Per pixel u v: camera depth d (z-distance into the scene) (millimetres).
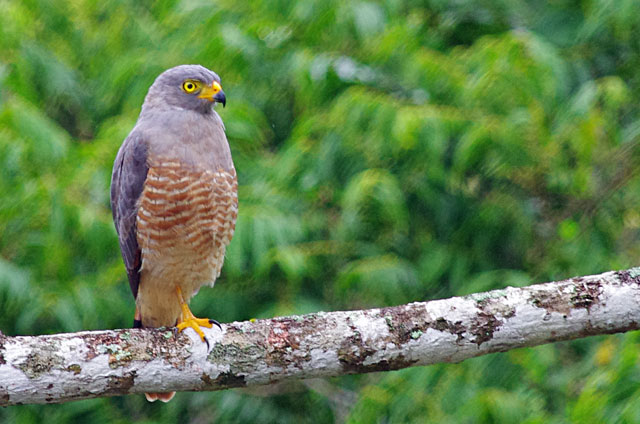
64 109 13578
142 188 7949
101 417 11977
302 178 11445
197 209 7930
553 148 11516
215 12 12102
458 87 11172
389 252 12094
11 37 11992
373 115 11109
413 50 11594
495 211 11867
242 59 11867
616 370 9664
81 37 13211
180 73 8320
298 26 12109
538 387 11320
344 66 11961
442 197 11969
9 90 11828
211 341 6332
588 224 11984
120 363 6195
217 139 8148
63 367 6090
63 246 11258
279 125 12875
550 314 6328
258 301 12078
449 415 10867
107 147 11281
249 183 11867
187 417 12812
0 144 10820
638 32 11938
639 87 12242
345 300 12328
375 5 11656
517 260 12344
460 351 6379
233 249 10695
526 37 11133
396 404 11117
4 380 5977
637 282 6348
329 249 11773
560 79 10992
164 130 8016
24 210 11125
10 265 10914
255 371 6340
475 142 10891
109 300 11422
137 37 12922
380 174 10930
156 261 8062
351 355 6340
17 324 11375
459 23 12312
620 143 11625
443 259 11766
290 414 12656
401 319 6371
